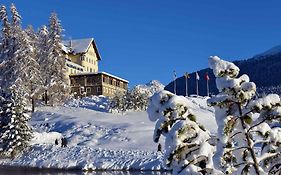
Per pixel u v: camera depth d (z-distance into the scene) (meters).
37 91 66.25
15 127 44.59
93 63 108.69
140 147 46.03
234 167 5.60
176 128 5.72
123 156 40.09
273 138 5.71
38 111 67.38
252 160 5.68
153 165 36.56
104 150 43.22
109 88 94.44
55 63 70.00
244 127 5.63
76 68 97.38
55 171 37.31
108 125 56.72
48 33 71.25
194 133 5.85
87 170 37.69
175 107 5.86
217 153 5.48
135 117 64.81
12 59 64.75
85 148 44.47
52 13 71.44
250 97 5.52
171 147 5.70
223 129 5.49
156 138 5.95
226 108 5.60
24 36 66.31
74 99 80.62
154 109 6.09
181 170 5.73
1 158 43.38
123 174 33.78
